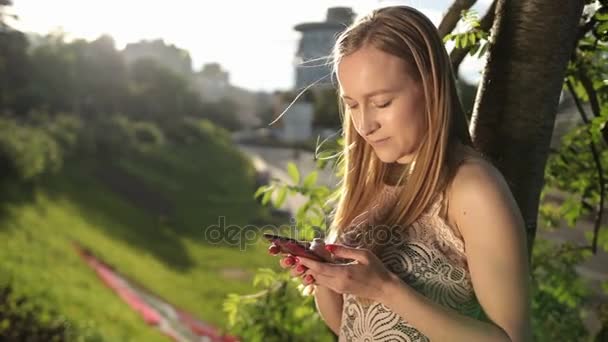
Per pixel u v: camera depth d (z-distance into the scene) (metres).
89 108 37.06
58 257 16.86
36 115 31.84
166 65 45.03
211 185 36.41
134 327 13.47
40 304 11.90
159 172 35.62
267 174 41.25
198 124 48.16
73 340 10.72
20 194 21.31
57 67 35.03
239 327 2.86
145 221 27.02
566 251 2.85
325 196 2.51
